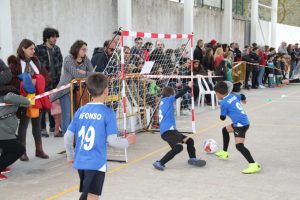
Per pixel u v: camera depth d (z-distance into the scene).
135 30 13.38
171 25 15.53
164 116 6.00
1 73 5.48
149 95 8.77
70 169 6.02
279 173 5.68
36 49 7.78
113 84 7.19
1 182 5.42
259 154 6.72
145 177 5.57
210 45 14.66
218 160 6.38
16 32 9.07
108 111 3.54
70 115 7.30
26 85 6.00
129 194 4.91
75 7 10.79
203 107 12.09
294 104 12.67
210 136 8.12
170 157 5.88
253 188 5.07
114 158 6.51
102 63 7.84
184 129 8.80
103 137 3.50
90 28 11.39
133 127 8.30
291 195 4.82
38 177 5.63
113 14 12.32
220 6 20.02
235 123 5.80
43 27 9.80
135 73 7.74
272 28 25.97
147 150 7.07
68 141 3.61
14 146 5.50
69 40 10.64
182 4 16.25
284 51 20.78
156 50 9.10
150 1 14.12
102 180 3.53
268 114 10.78
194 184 5.25
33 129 6.50
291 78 21.03
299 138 7.90
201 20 17.70
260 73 17.81
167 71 9.24
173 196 4.82
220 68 12.59
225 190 5.01
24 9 9.25
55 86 8.10
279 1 38.16
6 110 5.39
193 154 6.08
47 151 7.03
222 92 5.89
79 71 7.03
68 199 4.78
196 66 11.97
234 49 16.36
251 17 23.20
